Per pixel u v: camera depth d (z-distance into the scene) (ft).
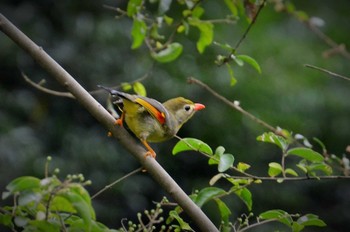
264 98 48.98
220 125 48.32
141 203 46.78
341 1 61.26
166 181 15.97
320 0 60.64
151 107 17.95
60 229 13.21
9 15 48.21
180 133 48.65
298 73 51.98
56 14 48.01
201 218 15.75
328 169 17.06
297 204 51.80
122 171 46.65
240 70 48.75
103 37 46.52
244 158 49.16
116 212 45.85
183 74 46.88
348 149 18.44
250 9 20.94
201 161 49.55
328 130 52.16
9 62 47.24
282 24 55.42
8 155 43.29
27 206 13.25
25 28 47.57
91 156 45.62
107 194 46.16
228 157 16.35
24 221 13.10
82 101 16.19
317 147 52.16
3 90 46.47
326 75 52.95
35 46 15.98
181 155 49.34
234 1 21.94
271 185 50.49
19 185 12.67
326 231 54.44
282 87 49.70
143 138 18.07
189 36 48.39
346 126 52.16
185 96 46.52
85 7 47.96
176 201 15.84
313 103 50.49
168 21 22.48
